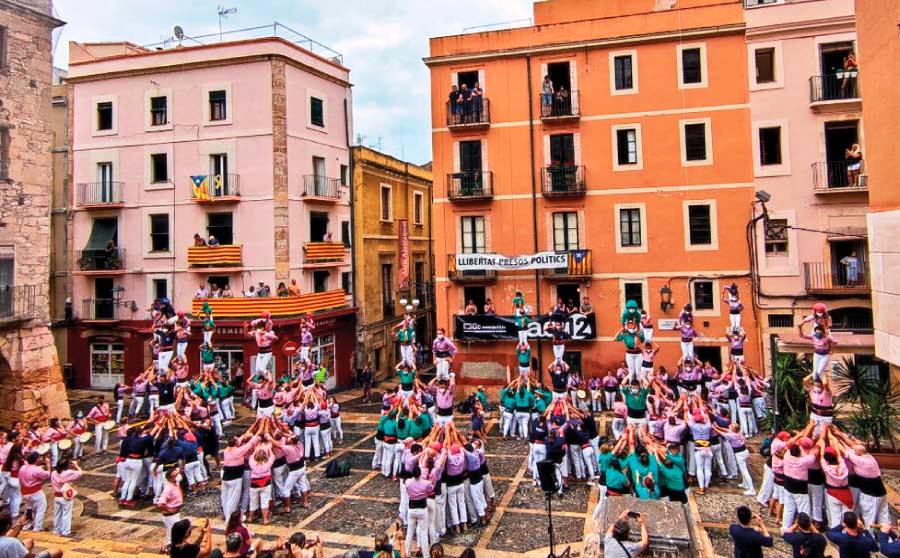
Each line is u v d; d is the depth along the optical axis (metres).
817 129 22.78
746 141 23.41
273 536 12.41
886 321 11.91
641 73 24.34
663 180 24.12
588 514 13.08
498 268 24.91
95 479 16.56
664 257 24.06
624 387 14.66
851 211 22.36
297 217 27.48
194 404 17.03
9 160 19.59
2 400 19.55
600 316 24.62
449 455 12.45
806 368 18.09
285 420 17.44
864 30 12.55
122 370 28.55
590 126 24.78
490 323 25.05
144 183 27.94
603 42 24.41
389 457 16.02
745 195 23.38
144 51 30.86
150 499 14.89
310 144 28.47
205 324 21.97
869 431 15.64
